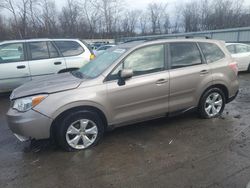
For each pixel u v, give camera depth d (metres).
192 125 4.79
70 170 3.35
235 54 10.97
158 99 4.34
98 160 3.59
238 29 24.39
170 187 2.91
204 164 3.36
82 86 3.81
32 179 3.18
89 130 3.90
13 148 4.09
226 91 5.12
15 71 6.95
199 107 4.94
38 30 33.50
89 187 2.97
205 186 2.90
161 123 4.95
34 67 7.12
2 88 6.96
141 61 4.24
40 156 3.77
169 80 4.37
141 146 3.98
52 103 3.61
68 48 7.61
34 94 3.66
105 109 3.93
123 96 4.03
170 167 3.33
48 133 3.67
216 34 26.89
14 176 3.25
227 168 3.24
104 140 4.25
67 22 36.16
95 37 39.38
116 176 3.17
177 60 4.54
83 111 3.79
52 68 7.31
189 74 4.56
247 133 4.36
